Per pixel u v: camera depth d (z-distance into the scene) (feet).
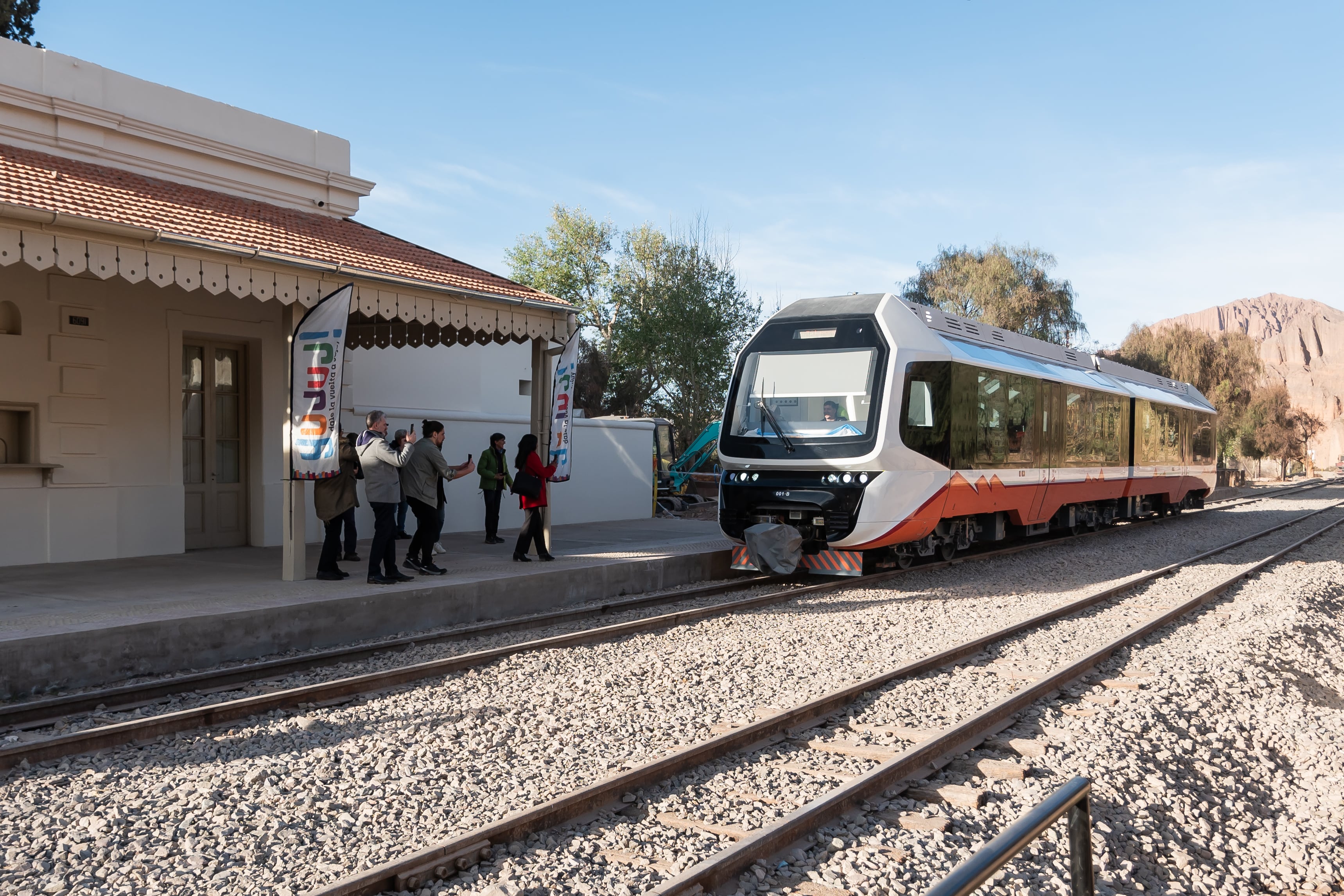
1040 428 51.21
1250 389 190.08
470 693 22.48
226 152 42.52
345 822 14.70
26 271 35.91
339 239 36.29
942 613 34.55
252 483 44.34
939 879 13.55
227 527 43.88
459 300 36.55
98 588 30.48
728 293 135.74
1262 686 26.35
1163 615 33.58
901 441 38.96
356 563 38.42
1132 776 18.16
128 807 15.15
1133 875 14.82
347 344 49.47
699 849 14.15
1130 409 66.08
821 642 29.01
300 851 13.62
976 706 22.30
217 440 43.57
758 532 39.58
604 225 178.09
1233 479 179.32
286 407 32.12
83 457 37.58
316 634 28.27
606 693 22.41
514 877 12.98
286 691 22.13
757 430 41.09
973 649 27.94
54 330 36.70
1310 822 18.51
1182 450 79.51
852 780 16.34
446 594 32.04
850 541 38.83
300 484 32.50
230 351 44.24
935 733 19.93
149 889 12.47
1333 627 37.68
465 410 60.44
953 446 41.75
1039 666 26.20
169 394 40.47
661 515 72.23
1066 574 46.26
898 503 38.91
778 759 18.43
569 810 14.99
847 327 40.70
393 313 34.22
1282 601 39.14
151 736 19.04
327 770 17.03
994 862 6.91
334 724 19.97
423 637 28.99
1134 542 62.08
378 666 25.63
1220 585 41.83
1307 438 228.43
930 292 160.86
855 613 34.14
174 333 40.65
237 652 26.40
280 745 18.65
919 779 17.35
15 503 35.63
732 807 15.88
